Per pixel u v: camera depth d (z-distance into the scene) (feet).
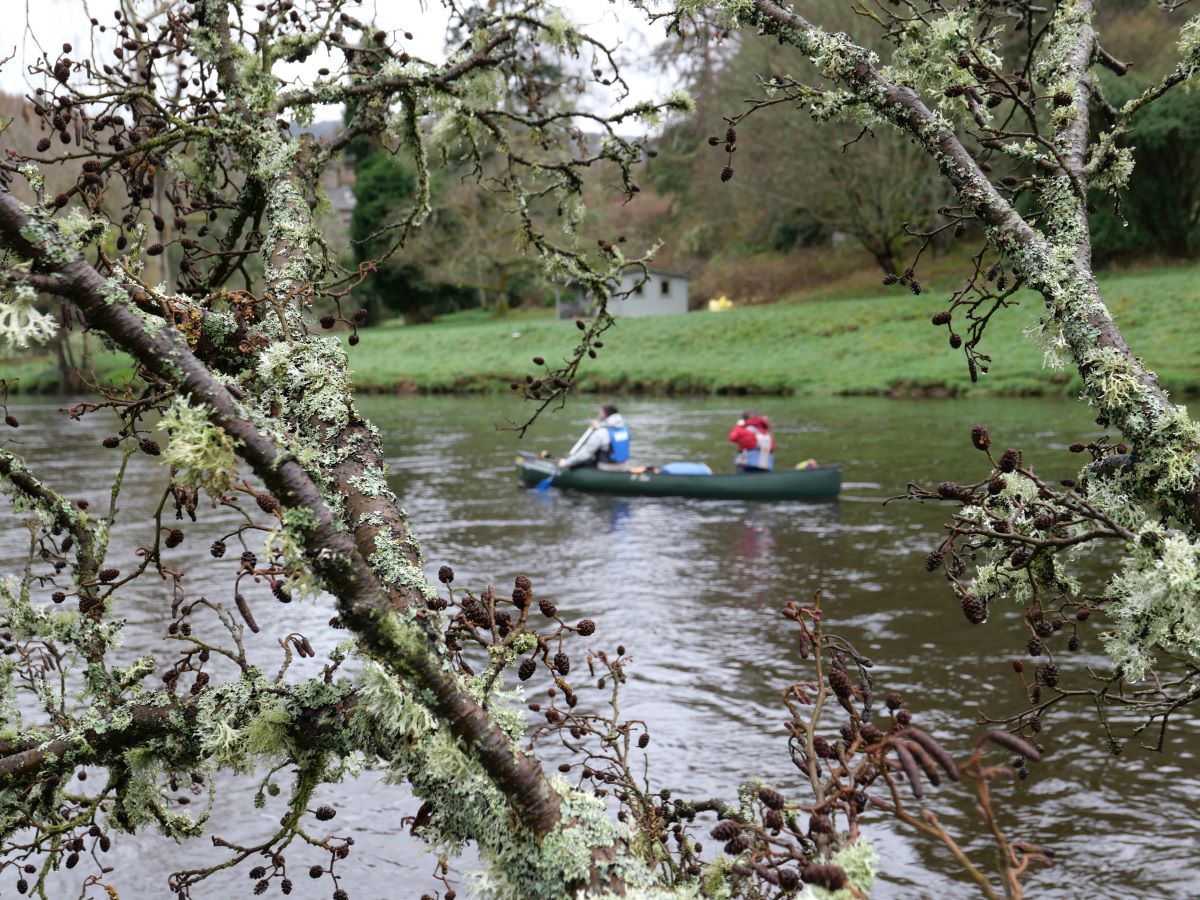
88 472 52.11
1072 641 6.82
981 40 8.29
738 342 116.78
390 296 183.11
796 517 42.16
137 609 28.25
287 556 5.17
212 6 10.14
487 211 143.43
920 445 57.52
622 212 149.69
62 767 6.82
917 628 26.07
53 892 15.05
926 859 15.81
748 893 6.56
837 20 84.69
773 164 119.75
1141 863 15.30
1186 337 85.35
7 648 8.29
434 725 5.77
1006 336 97.60
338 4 10.82
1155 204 112.27
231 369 7.27
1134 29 90.38
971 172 7.64
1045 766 18.35
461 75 11.08
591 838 5.70
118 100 9.46
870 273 146.30
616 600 29.91
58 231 5.28
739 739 19.63
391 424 81.20
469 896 5.77
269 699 6.71
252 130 9.55
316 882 15.44
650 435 70.18
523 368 114.62
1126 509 6.63
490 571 33.86
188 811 17.71
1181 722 19.69
